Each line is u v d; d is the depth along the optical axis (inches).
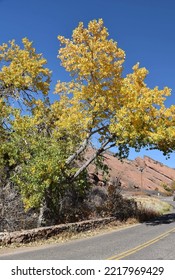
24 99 923.4
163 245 557.3
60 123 856.9
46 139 794.2
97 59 871.7
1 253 509.4
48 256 465.1
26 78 900.0
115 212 1040.8
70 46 872.3
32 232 620.1
